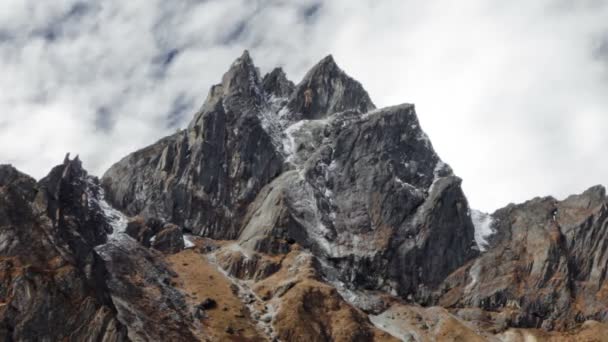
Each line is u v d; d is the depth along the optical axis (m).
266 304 178.25
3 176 167.50
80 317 145.25
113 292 162.88
